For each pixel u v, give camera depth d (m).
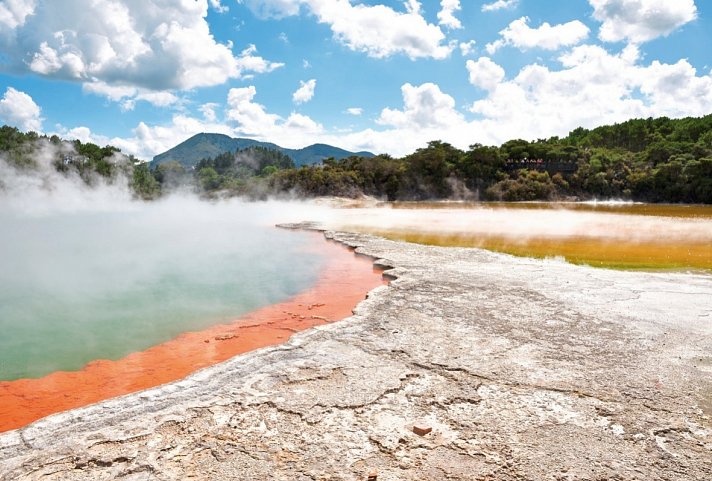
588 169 58.00
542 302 9.29
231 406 5.21
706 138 67.12
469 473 4.12
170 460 4.26
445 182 58.03
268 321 9.33
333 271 13.81
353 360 6.44
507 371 6.14
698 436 4.73
